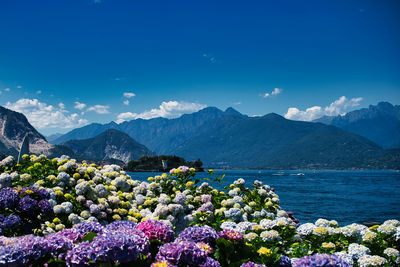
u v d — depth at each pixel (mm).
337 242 5055
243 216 6586
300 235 5180
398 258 4551
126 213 6633
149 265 3139
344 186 87500
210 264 3154
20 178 6324
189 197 7156
